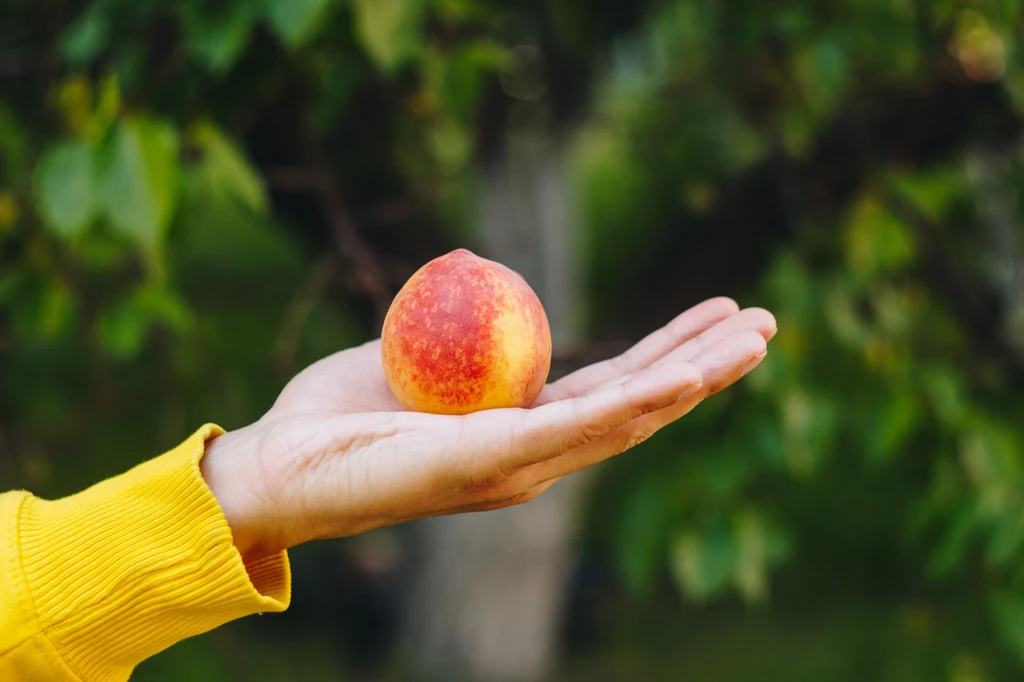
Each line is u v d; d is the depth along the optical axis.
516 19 2.69
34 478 2.79
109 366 2.93
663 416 1.14
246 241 8.15
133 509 1.14
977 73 2.66
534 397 1.40
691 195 3.08
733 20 2.29
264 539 1.20
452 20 2.04
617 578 4.13
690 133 3.20
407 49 1.71
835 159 2.82
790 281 2.21
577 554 4.21
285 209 2.73
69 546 1.12
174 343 2.58
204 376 3.01
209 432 1.22
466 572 3.35
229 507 1.16
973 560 2.71
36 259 1.89
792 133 2.77
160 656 3.16
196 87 1.82
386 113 2.57
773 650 3.67
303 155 2.37
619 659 3.72
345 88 1.97
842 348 2.36
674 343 1.47
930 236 2.67
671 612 4.05
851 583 4.02
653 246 3.31
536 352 1.35
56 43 1.96
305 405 1.33
